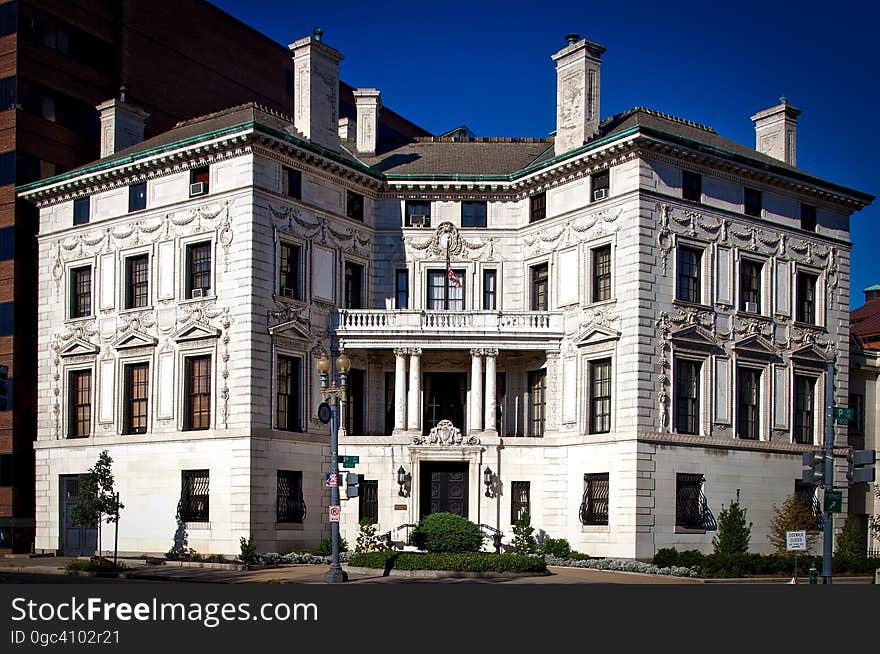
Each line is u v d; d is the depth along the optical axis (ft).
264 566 167.53
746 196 197.06
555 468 190.19
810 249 205.67
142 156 191.11
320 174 194.18
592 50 197.36
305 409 187.01
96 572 158.10
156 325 189.37
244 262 179.42
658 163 184.34
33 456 212.84
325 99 200.64
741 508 187.93
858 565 180.65
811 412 203.31
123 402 192.54
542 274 200.95
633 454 176.04
